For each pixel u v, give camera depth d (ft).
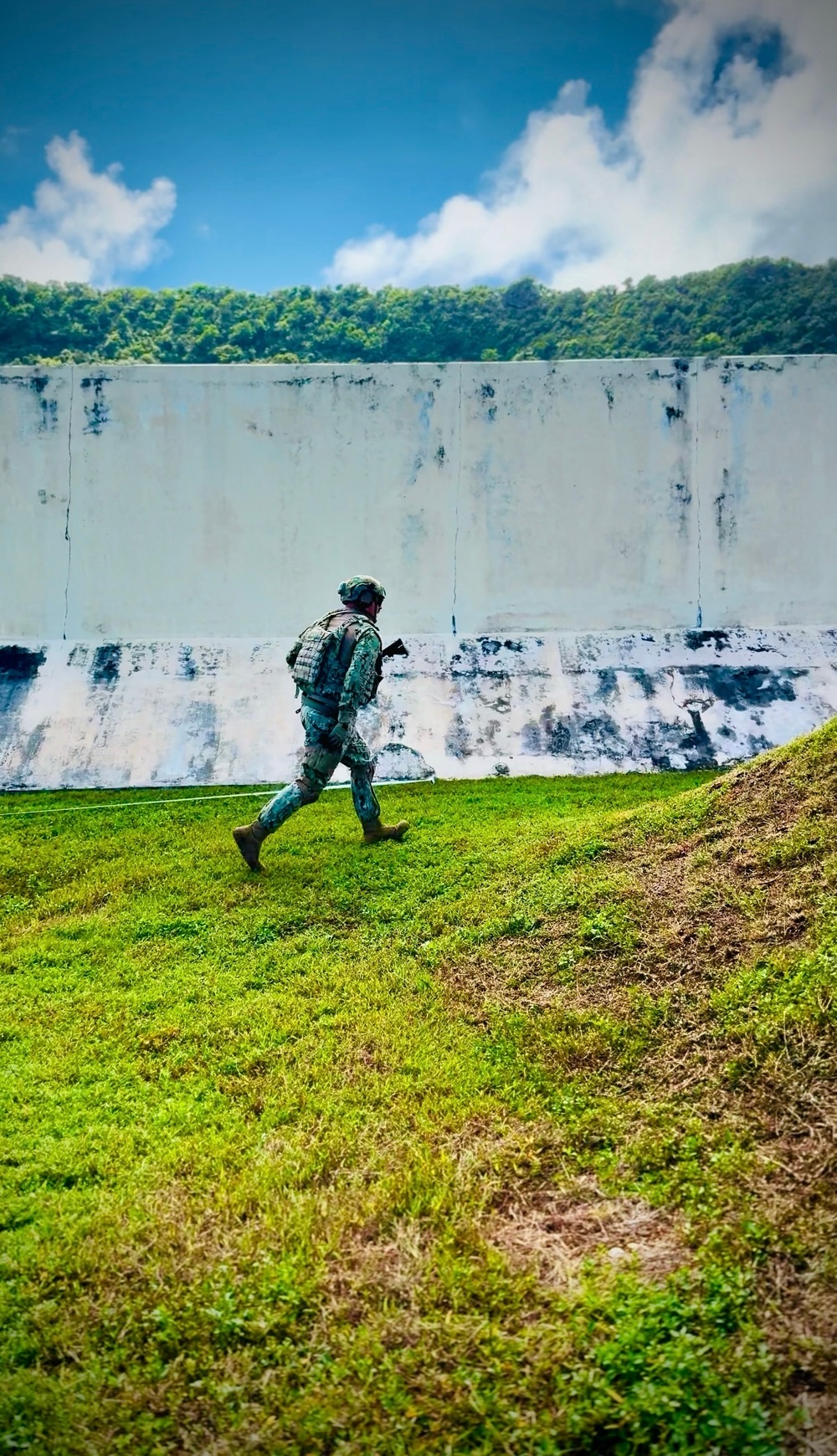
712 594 34.94
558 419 34.68
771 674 33.50
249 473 34.35
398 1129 12.21
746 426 35.06
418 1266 9.77
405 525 34.53
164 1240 10.18
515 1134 11.98
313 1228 10.34
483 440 34.65
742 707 32.60
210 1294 9.39
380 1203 10.68
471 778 30.58
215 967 17.42
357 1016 15.30
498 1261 9.70
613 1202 10.64
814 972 12.99
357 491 34.45
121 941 18.71
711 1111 11.70
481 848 22.12
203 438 34.24
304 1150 11.79
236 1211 10.66
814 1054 11.84
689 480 34.91
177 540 34.17
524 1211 10.69
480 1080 13.25
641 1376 8.18
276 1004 15.85
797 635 34.65
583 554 34.73
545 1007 14.82
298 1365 8.63
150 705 32.09
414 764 30.91
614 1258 9.73
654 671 33.47
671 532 34.86
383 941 18.12
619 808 25.94
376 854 22.50
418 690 32.76
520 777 30.55
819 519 35.14
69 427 34.14
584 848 19.56
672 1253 9.71
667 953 15.02
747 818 17.87
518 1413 7.99
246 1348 8.84
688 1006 13.66
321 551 34.37
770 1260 9.30
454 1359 8.59
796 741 19.51
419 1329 8.96
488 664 33.55
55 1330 9.05
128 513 34.12
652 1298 8.91
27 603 33.96
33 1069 13.96
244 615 34.14
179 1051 14.48
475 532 34.63
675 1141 11.39
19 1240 10.27
